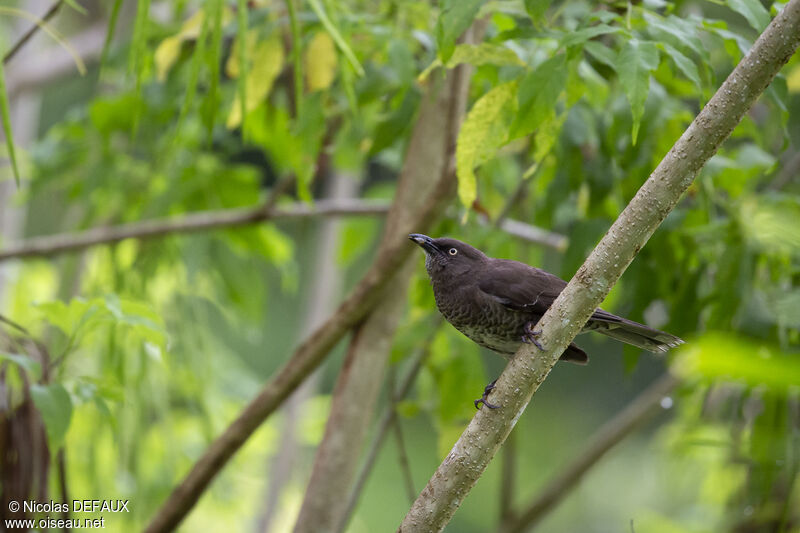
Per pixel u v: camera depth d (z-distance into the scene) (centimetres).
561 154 788
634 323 659
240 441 802
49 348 965
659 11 820
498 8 740
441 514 543
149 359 977
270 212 1048
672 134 777
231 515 1229
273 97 1012
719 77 746
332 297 1330
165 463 1076
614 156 762
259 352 2150
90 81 2053
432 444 2047
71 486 1066
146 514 1052
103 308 676
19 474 646
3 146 1084
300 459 1320
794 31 468
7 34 1340
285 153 1019
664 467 1171
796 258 795
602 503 1895
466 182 651
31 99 1361
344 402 829
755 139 814
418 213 787
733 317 768
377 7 941
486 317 716
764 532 863
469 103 917
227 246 1158
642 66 564
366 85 825
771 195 789
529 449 2080
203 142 1117
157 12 1291
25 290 1316
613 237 504
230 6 961
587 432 2084
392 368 921
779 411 788
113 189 1089
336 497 819
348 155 1141
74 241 1018
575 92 680
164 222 1040
